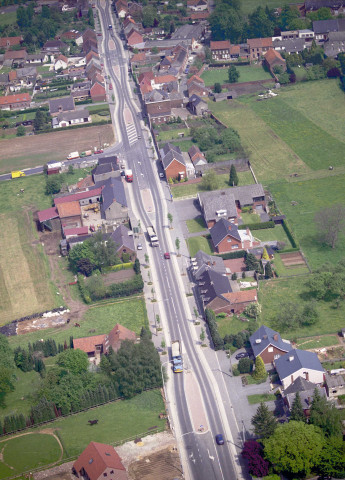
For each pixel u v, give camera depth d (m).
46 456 142.38
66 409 155.50
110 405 159.00
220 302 184.25
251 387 160.88
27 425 152.50
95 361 172.75
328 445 136.62
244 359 164.75
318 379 157.00
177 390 162.75
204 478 138.88
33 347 175.75
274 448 135.88
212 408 156.38
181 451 145.62
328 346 169.75
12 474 137.88
